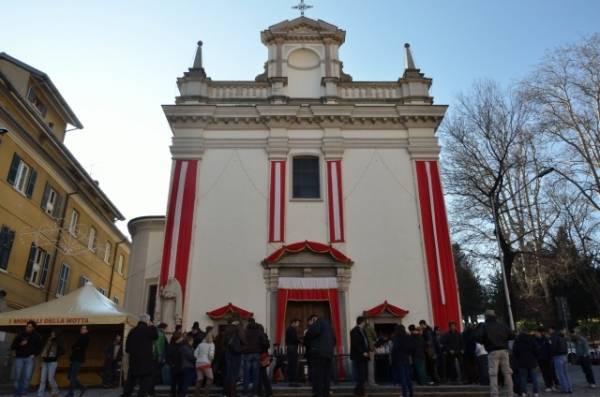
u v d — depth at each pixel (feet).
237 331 34.24
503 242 69.97
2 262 61.82
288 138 61.31
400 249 56.39
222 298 53.62
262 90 65.00
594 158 77.20
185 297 53.36
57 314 46.68
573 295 96.89
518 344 37.73
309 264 54.65
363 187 59.26
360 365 35.60
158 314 52.49
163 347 41.42
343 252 55.62
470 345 43.32
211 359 35.47
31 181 69.15
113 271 106.63
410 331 42.09
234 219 57.26
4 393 45.24
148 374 31.09
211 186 58.75
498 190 74.02
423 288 54.65
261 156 60.54
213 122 61.52
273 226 56.59
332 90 64.18
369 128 62.34
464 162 80.94
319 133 61.98
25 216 67.67
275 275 54.19
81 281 89.56
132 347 31.58
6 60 72.49
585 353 44.16
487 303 123.65
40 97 79.20
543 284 84.69
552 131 78.84
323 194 58.70
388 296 54.19
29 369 36.29
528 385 45.80
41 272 73.61
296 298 53.36
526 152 80.48
